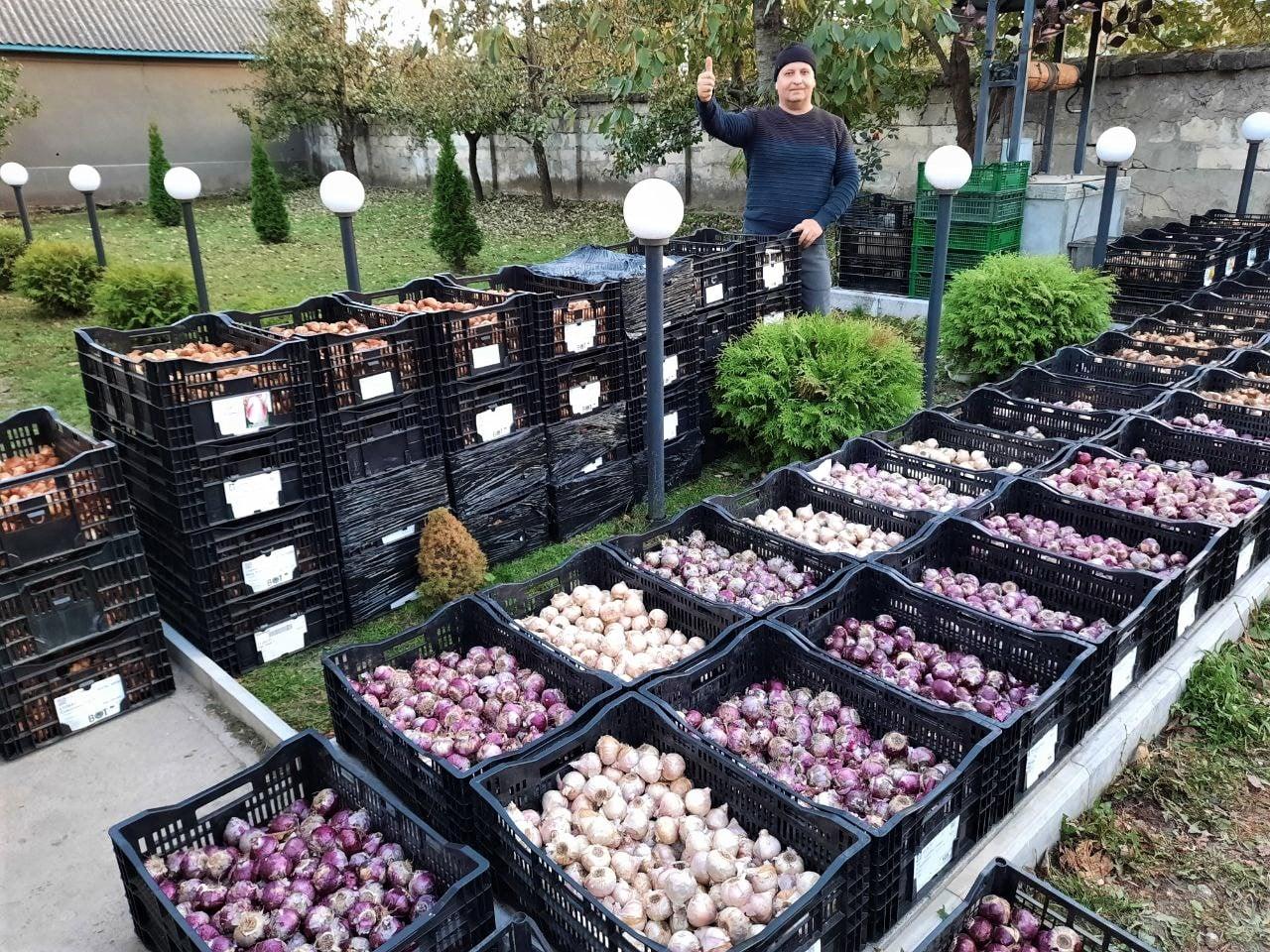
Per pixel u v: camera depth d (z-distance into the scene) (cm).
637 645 355
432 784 276
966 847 278
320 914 240
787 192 663
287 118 2027
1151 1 1045
